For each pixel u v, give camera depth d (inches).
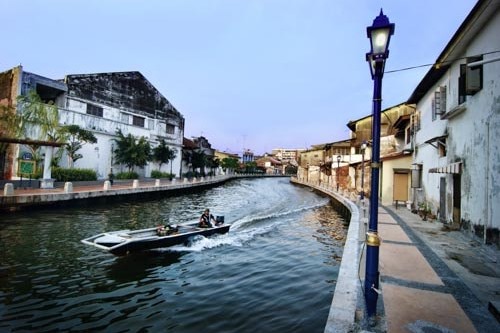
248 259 400.8
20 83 925.8
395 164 773.3
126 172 1288.1
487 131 319.0
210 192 1498.5
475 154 349.7
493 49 313.4
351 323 154.3
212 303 265.9
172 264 371.9
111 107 1301.7
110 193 845.2
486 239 310.2
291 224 682.2
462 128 396.8
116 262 370.3
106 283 309.0
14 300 266.2
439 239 350.9
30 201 634.2
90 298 274.4
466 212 373.1
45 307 255.3
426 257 275.9
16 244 428.8
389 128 1156.5
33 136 880.3
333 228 645.9
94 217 655.1
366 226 341.1
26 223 552.4
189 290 294.8
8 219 568.7
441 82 504.4
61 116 1062.4
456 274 229.6
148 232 441.7
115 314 245.3
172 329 222.7
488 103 319.0
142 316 242.4
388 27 154.8
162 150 1477.6
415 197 647.1
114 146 1293.1
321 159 2271.2
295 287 303.7
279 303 265.7
